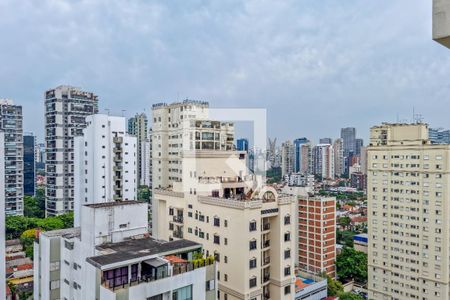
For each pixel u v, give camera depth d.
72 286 35.03
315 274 75.19
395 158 65.94
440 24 4.26
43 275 37.38
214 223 42.53
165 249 31.59
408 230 64.31
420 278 62.75
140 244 33.47
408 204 64.25
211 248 42.91
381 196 68.19
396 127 67.62
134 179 82.69
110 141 79.56
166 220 51.66
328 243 85.12
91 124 79.38
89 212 33.66
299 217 87.94
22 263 72.88
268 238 42.91
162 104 81.75
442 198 59.91
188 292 28.25
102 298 26.00
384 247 67.75
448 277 60.00
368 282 70.50
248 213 38.94
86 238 33.72
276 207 42.22
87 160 80.75
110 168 79.50
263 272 42.00
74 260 35.03
